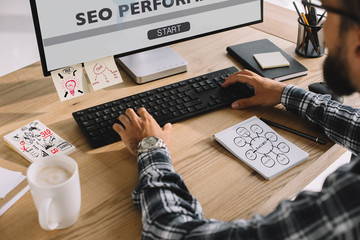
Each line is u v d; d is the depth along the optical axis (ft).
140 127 3.25
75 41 3.66
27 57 9.36
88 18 3.65
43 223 2.41
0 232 2.60
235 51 4.53
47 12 3.47
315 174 3.31
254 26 5.18
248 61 4.35
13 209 2.76
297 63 4.35
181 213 2.52
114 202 2.83
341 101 3.72
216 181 3.02
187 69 4.29
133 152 3.17
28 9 11.16
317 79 4.20
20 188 2.84
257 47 4.62
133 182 2.99
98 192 2.90
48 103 3.78
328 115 3.37
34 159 3.09
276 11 5.54
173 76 4.20
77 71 3.73
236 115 3.70
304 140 3.43
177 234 2.38
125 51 3.94
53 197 2.39
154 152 2.97
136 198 2.75
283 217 2.16
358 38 2.07
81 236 2.59
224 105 3.76
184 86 3.92
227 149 3.31
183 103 3.71
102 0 3.66
